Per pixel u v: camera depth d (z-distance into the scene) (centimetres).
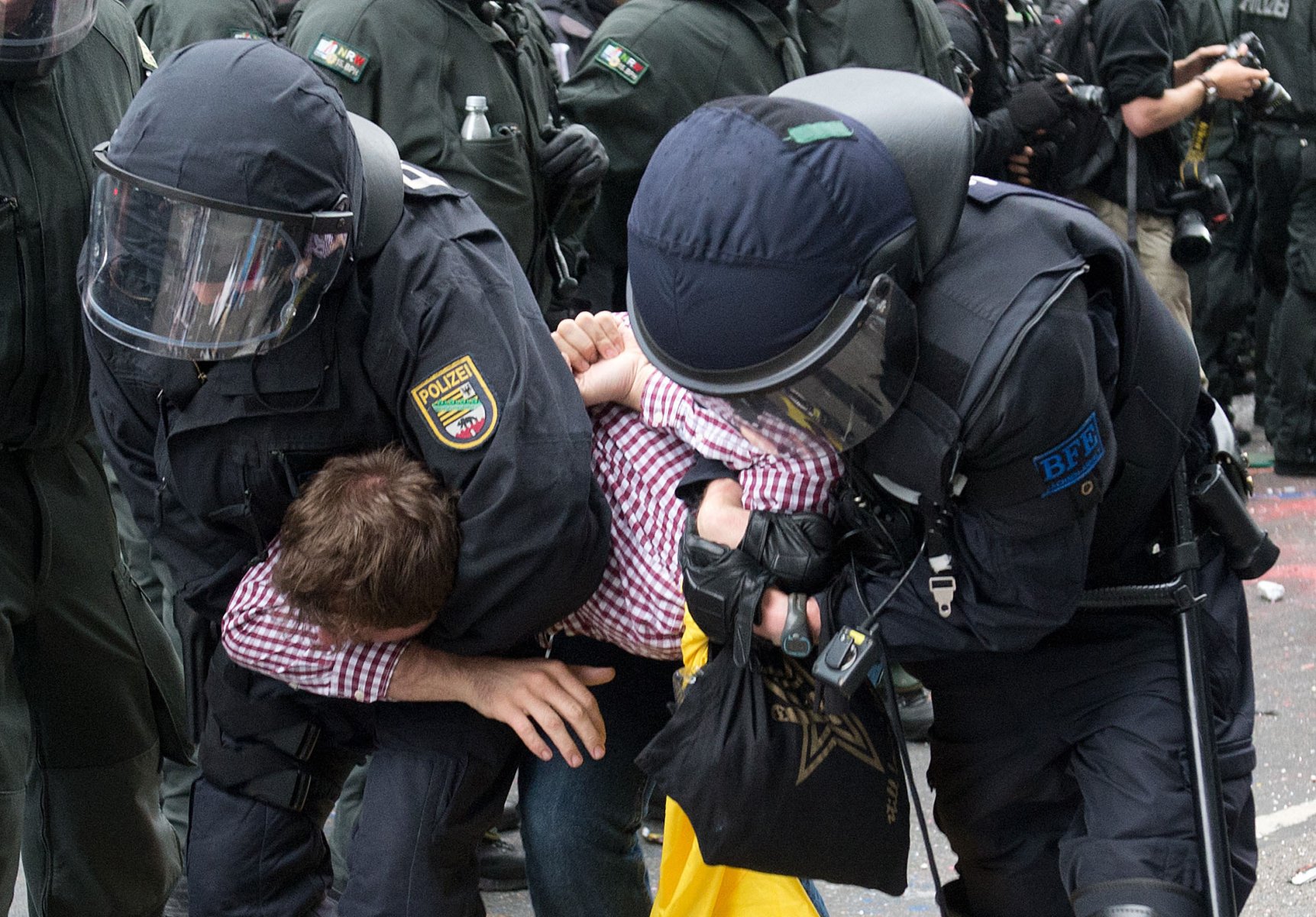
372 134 211
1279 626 477
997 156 435
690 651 218
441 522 197
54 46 232
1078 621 217
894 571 200
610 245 385
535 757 245
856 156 175
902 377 177
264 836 224
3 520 245
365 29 310
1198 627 207
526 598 203
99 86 252
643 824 367
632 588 222
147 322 191
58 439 249
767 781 208
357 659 212
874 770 213
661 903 225
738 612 202
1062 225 189
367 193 201
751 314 173
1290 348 620
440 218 209
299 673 212
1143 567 217
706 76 366
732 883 224
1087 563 198
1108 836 205
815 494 204
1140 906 196
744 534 204
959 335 177
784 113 178
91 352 213
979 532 188
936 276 181
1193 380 211
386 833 217
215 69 189
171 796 330
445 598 203
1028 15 467
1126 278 194
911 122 180
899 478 186
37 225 237
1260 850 348
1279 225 633
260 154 184
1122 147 460
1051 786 226
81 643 259
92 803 265
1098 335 191
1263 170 625
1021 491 181
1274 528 571
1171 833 203
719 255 173
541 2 450
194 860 226
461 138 312
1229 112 635
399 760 220
